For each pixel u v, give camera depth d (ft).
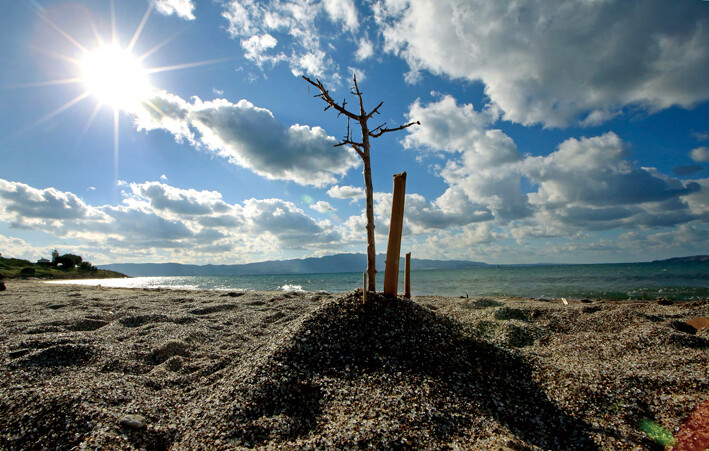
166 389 21.75
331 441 14.01
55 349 26.17
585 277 153.07
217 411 17.29
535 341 33.78
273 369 20.85
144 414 17.49
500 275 207.62
